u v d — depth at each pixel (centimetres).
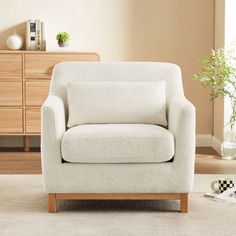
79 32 731
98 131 468
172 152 461
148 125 494
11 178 571
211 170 603
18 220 454
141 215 464
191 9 730
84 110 505
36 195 514
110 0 729
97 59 696
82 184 464
